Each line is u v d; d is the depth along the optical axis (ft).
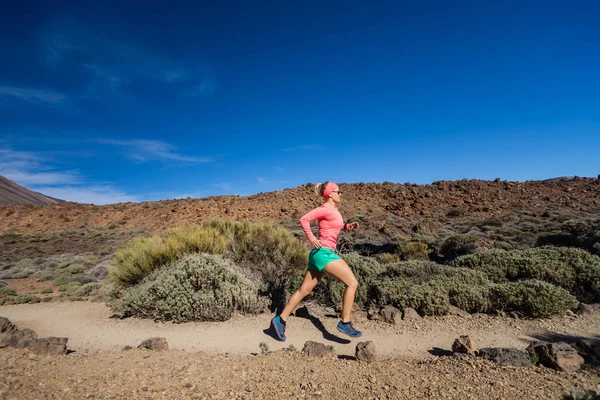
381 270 27.63
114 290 30.37
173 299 22.21
